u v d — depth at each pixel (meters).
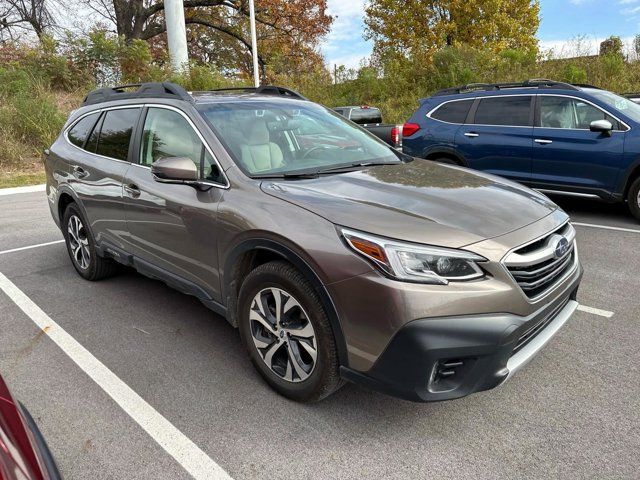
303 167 3.32
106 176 4.04
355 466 2.39
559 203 8.02
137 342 3.63
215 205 3.04
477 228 2.51
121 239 4.04
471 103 7.75
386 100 19.83
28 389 3.07
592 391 2.94
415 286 2.28
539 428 2.63
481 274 2.37
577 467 2.36
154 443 2.57
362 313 2.37
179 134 3.53
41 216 7.93
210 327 3.85
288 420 2.73
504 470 2.35
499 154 7.39
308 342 2.67
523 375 3.12
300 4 30.77
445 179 3.22
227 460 2.45
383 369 2.37
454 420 2.71
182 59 22.66
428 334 2.26
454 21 25.59
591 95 6.74
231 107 3.64
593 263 5.13
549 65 17.97
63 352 3.50
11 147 13.05
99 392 3.02
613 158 6.47
